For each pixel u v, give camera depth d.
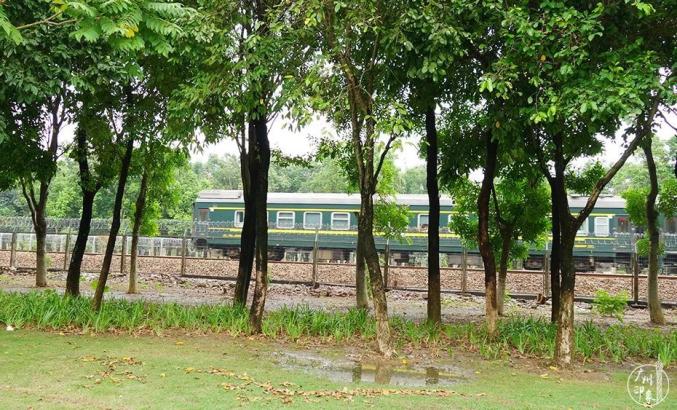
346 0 8.62
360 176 9.50
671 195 15.96
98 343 9.02
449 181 13.66
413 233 27.44
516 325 11.42
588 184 13.60
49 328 10.12
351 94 9.11
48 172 11.61
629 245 25.45
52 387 6.38
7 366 7.29
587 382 7.84
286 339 10.22
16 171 11.59
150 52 7.71
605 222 27.19
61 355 8.00
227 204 30.56
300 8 8.75
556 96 7.79
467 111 12.31
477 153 12.95
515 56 8.15
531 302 19.39
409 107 11.08
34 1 7.83
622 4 8.27
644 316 16.75
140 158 14.62
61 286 19.59
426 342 10.29
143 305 12.25
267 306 16.16
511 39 7.96
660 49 9.19
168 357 8.20
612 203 27.27
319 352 9.30
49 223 31.56
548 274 19.88
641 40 7.99
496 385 7.46
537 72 7.99
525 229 14.79
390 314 15.14
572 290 9.04
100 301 11.54
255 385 6.88
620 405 6.44
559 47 7.91
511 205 14.45
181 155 17.38
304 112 8.32
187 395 6.26
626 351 9.83
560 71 7.56
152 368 7.47
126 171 12.11
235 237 28.92
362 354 9.26
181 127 10.30
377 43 9.05
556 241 12.45
